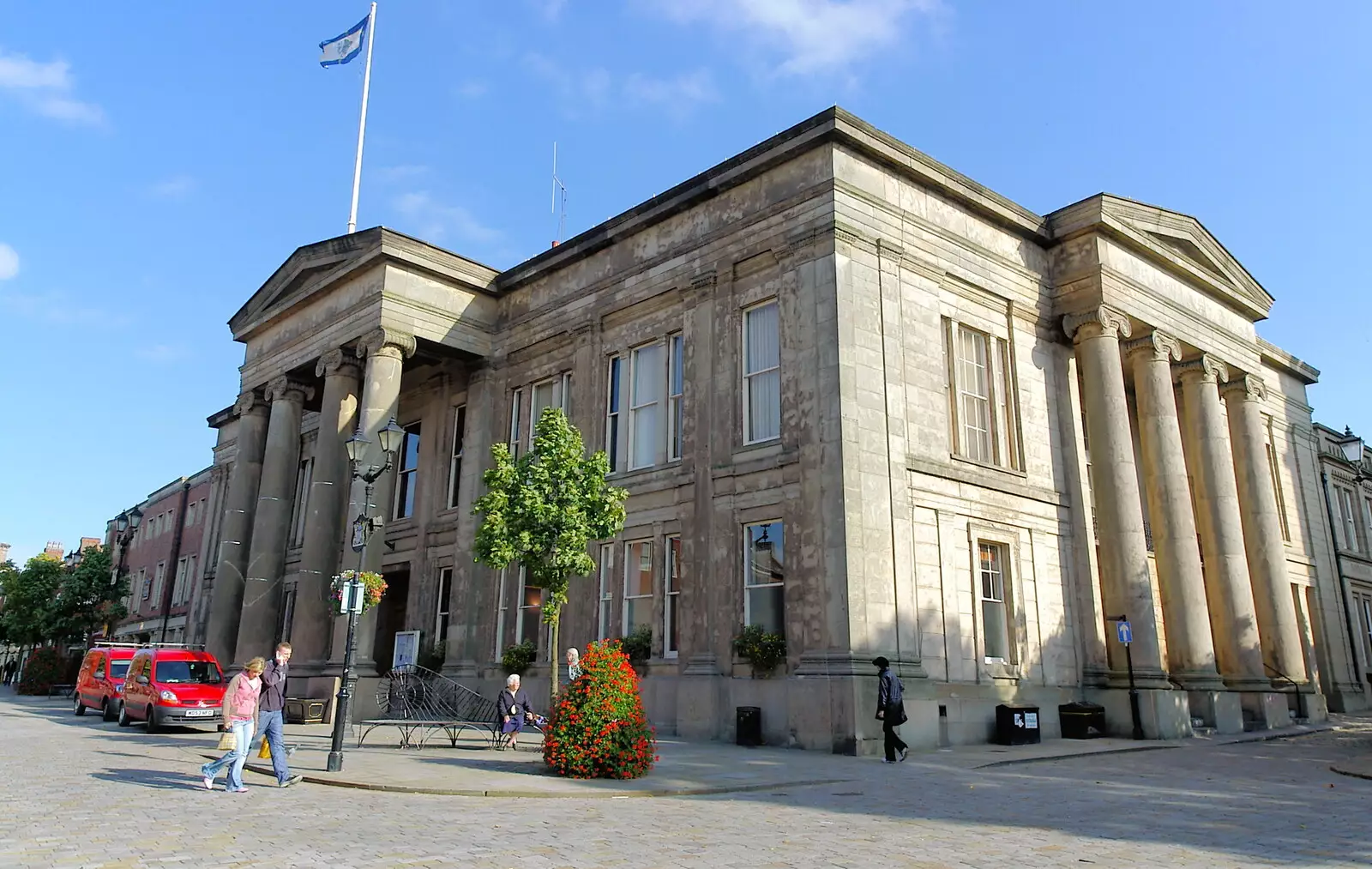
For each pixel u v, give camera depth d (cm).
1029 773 1500
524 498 1755
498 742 1791
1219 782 1373
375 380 2641
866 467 1955
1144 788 1312
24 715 3039
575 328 2647
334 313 2917
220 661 3077
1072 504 2425
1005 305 2417
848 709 1770
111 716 2767
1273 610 2866
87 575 5034
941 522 2088
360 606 1540
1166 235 2675
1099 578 2400
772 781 1340
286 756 1359
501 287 2903
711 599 2116
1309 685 2834
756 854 830
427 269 2780
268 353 3250
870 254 2103
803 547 1955
